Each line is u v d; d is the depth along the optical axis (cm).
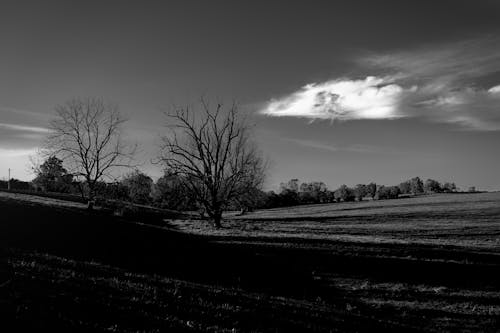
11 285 1157
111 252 2456
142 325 1073
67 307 1088
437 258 3128
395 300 2341
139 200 10050
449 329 1970
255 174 5984
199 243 3288
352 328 1465
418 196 18412
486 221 7812
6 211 3117
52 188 9375
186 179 5938
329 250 3228
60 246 2361
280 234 4597
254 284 2342
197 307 1311
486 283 2650
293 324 1336
